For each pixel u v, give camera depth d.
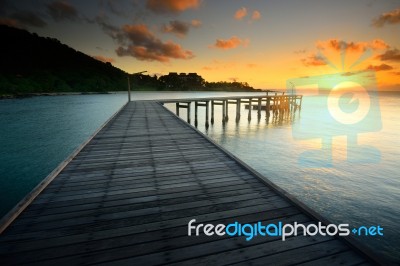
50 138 19.52
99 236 2.51
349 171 11.47
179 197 3.43
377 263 2.10
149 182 3.96
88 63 161.38
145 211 3.04
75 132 22.41
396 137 20.30
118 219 2.84
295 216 2.94
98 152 5.73
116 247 2.34
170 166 4.76
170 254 2.25
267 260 2.19
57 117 33.03
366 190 9.24
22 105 50.81
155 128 9.11
